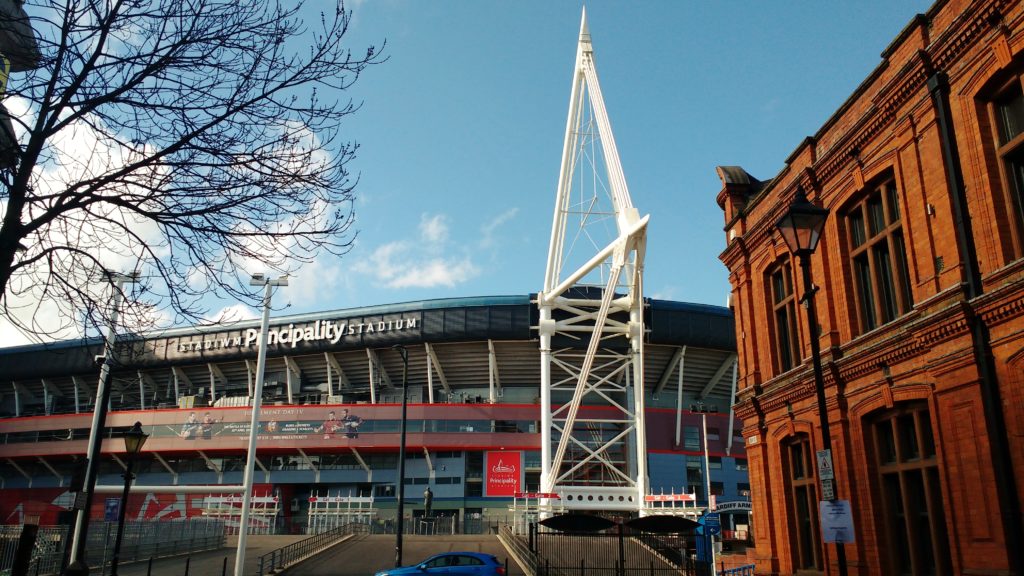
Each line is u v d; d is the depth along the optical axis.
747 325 22.78
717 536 26.12
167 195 9.53
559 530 32.03
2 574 26.59
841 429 17.12
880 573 15.56
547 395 51.84
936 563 14.09
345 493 68.81
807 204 12.59
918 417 14.87
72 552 24.23
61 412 82.31
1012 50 12.44
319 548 41.44
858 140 16.91
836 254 18.08
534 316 54.03
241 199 9.59
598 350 68.06
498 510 63.44
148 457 71.00
